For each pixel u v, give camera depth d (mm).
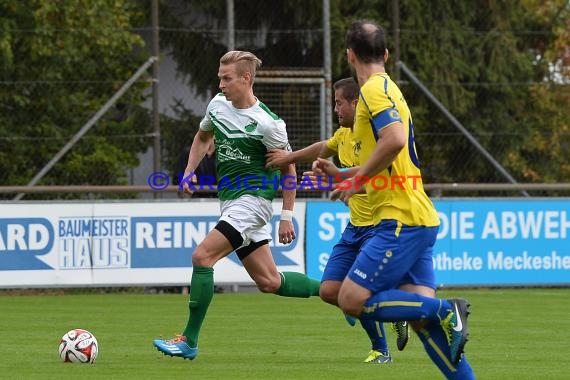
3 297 42812
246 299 41906
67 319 34000
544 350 26578
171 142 51188
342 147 24109
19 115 47656
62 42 47344
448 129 51531
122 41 48969
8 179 47438
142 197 49844
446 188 45438
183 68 51938
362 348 26891
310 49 51344
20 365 23109
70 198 47719
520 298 42438
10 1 46781
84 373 21797
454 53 52281
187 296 42906
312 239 43781
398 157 18203
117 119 50750
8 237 42156
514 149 51750
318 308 38156
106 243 42781
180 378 21109
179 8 52469
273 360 24375
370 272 18094
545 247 45312
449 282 44406
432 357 18172
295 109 48656
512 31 54125
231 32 46094
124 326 31922
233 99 24234
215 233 24000
